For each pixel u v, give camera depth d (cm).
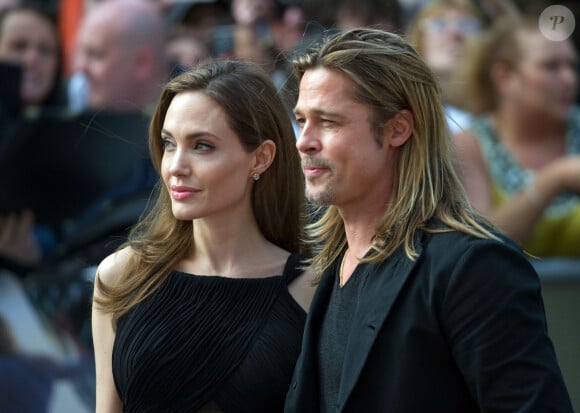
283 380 501
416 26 920
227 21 1046
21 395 787
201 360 499
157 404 500
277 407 502
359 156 432
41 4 1113
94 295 527
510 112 836
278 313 511
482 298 405
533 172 829
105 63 955
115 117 784
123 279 522
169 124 504
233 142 504
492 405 401
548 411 393
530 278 414
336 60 432
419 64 439
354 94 430
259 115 513
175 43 1027
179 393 498
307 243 532
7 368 790
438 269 414
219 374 498
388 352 418
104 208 823
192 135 499
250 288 513
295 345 506
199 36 1033
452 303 408
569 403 402
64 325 809
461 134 816
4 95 802
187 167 501
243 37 945
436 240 423
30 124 773
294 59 450
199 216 503
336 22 861
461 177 467
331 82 432
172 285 514
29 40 1005
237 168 506
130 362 502
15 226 820
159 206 536
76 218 825
